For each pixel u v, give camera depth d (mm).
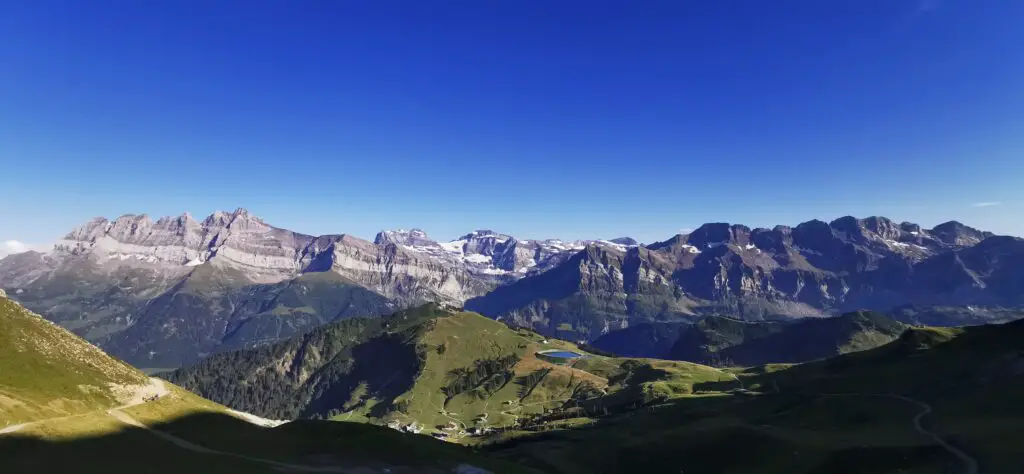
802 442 147500
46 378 119375
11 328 139500
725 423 192750
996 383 170625
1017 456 105812
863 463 123312
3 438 85500
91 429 100188
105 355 155875
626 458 173000
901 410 166250
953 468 107812
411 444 123750
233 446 110250
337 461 107938
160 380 156250
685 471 151750
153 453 95875
